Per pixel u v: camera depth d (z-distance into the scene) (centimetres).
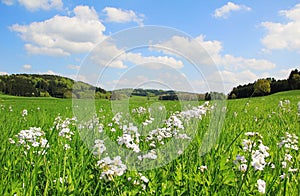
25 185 329
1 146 499
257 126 771
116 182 338
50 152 473
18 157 436
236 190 344
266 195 335
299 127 839
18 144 483
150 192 340
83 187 344
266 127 807
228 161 416
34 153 461
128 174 364
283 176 369
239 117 1024
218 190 348
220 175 373
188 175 378
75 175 374
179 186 354
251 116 1076
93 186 363
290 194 338
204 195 340
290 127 808
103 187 346
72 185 333
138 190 334
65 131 577
